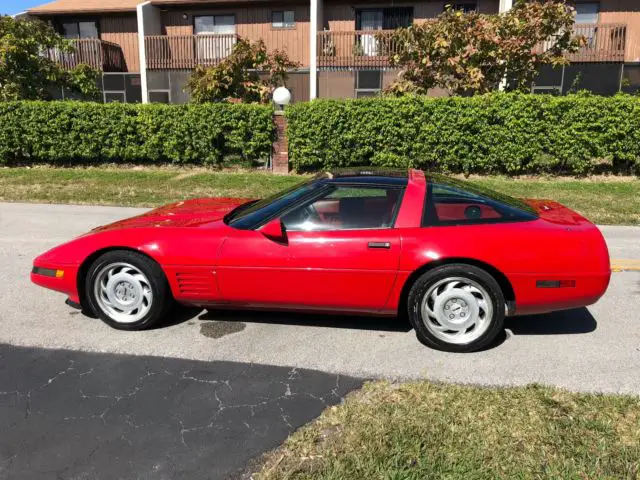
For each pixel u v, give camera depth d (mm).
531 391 3371
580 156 12625
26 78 16594
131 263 4254
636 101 12172
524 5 13562
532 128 12562
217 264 4125
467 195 4172
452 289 3939
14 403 3293
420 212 4051
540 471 2600
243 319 4609
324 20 22234
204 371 3701
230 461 2744
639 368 3736
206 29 23094
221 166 14445
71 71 17672
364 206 4121
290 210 4199
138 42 23438
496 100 12578
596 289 3918
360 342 4168
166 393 3410
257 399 3334
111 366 3771
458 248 3867
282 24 22484
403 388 3436
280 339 4219
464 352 3990
